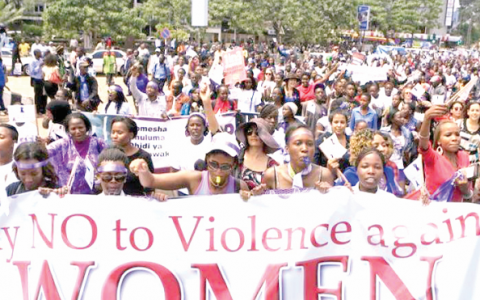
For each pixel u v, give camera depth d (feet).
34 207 12.66
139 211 12.68
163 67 65.51
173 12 154.71
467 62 156.35
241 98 32.83
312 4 196.44
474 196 16.26
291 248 12.81
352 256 12.88
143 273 12.72
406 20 276.62
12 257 12.66
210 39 201.16
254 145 17.29
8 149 16.03
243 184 14.53
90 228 12.67
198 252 12.75
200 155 20.63
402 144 23.80
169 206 12.70
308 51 161.17
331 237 12.87
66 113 21.34
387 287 12.82
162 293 12.75
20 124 19.33
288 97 32.45
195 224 12.76
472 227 12.90
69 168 17.46
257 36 207.31
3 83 46.34
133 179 15.51
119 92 28.22
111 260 12.67
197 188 14.29
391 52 176.45
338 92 38.22
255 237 12.80
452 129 16.39
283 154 20.84
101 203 12.66
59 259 12.64
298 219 12.84
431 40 301.63
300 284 12.80
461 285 12.84
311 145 14.56
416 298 12.81
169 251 12.73
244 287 12.75
